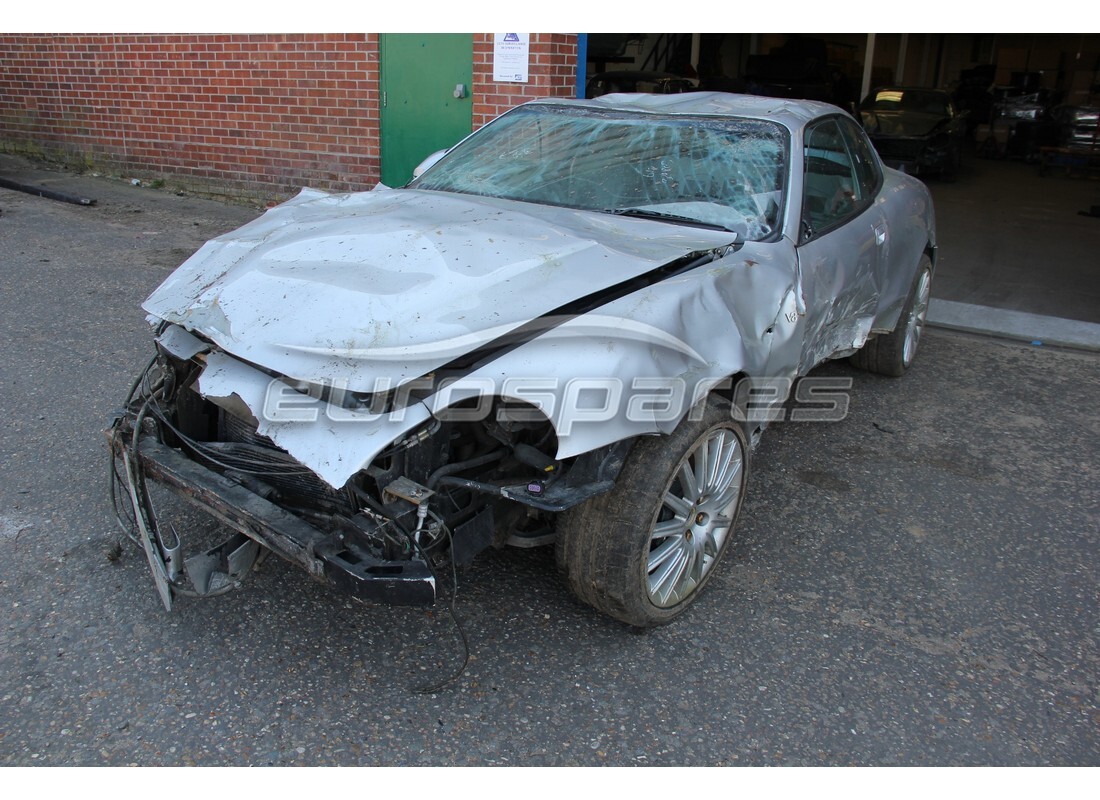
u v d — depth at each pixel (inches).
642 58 628.7
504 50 309.1
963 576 139.7
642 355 103.0
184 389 120.5
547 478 101.9
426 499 94.9
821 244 150.7
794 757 101.1
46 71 464.4
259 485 108.7
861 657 119.0
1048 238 413.7
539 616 123.5
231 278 116.3
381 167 362.3
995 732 106.7
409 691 107.9
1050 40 895.7
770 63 701.9
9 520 138.2
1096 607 133.1
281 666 110.7
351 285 107.0
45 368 199.2
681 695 109.8
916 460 181.3
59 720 99.7
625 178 152.8
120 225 356.5
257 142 396.5
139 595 122.4
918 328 228.8
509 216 132.1
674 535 117.3
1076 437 196.2
